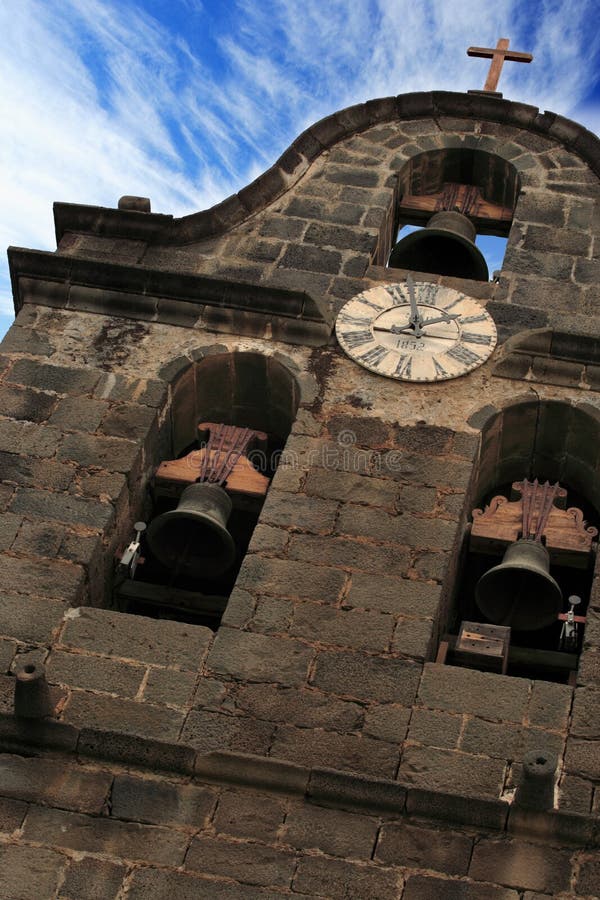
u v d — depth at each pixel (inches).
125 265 756.0
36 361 727.7
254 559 639.8
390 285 768.9
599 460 713.0
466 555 695.1
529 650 646.5
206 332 744.3
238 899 541.0
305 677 600.4
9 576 635.5
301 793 562.9
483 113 864.3
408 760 576.4
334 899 539.8
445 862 546.6
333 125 852.6
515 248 792.9
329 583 631.8
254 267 783.1
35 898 543.2
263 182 818.8
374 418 703.7
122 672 603.2
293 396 729.6
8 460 680.4
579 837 547.2
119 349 735.7
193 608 670.5
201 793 566.3
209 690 596.7
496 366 725.9
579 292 769.6
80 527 655.1
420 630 615.2
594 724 584.1
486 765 574.6
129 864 550.0
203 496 685.9
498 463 727.7
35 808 563.5
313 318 742.5
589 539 676.1
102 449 688.4
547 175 835.4
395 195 837.8
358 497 667.4
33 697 571.2
